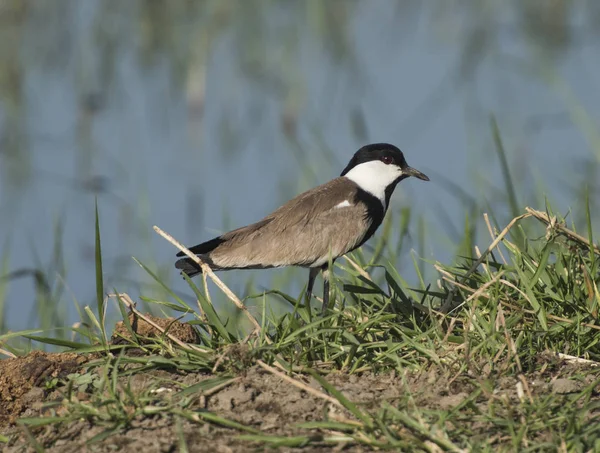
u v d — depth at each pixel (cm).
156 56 2316
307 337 945
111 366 952
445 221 1636
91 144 2047
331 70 2256
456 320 1017
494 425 827
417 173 1307
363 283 1188
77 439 848
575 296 1016
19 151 2011
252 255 1220
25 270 1377
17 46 2319
